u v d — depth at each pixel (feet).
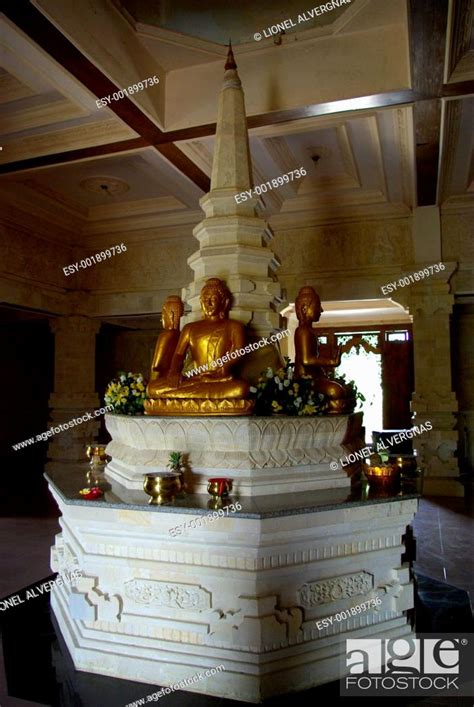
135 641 10.80
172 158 25.14
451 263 29.76
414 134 22.16
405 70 19.30
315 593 10.71
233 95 16.21
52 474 14.93
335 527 10.82
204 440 12.12
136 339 46.39
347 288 31.94
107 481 13.60
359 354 44.91
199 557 10.66
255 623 10.07
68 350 36.37
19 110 22.48
